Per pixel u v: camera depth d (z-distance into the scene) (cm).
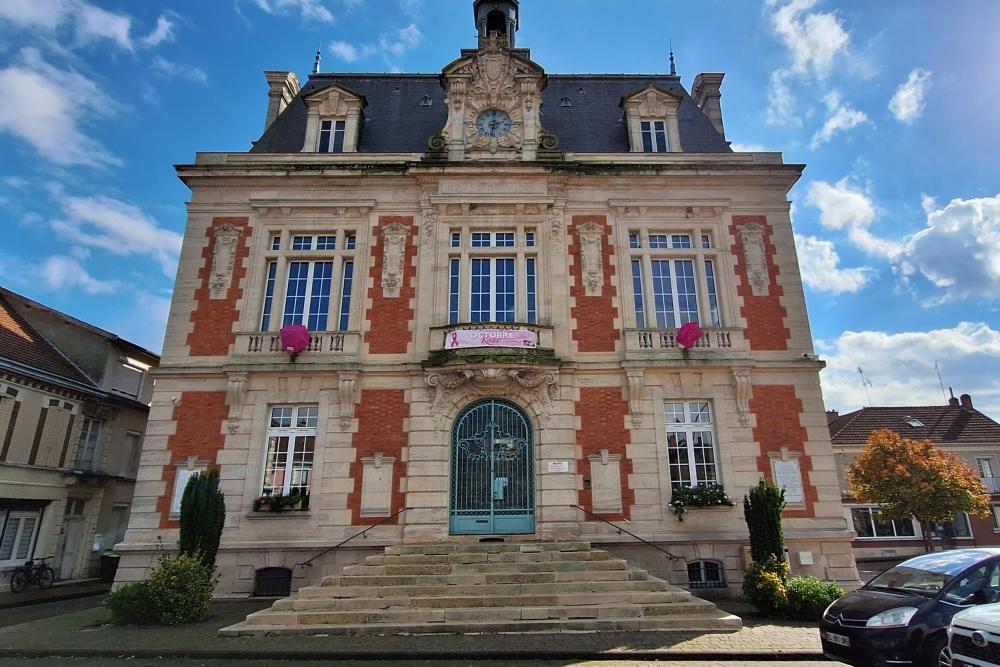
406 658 912
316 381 1595
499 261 1741
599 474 1530
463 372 1555
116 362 2373
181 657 933
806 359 1633
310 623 1077
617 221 1758
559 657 910
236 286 1691
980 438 3516
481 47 1897
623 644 965
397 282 1689
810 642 971
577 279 1702
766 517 1303
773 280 1717
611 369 1611
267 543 1463
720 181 1794
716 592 1436
